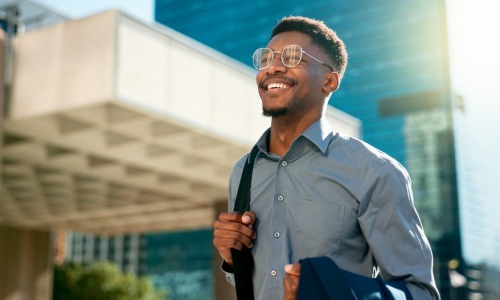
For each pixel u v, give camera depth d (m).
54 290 45.84
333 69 1.73
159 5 95.75
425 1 80.56
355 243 1.58
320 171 1.60
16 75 13.30
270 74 1.69
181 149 15.15
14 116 13.12
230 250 1.65
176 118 13.22
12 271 26.66
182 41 13.63
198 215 24.28
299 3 85.75
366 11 82.81
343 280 1.33
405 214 1.56
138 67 12.48
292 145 1.64
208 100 14.16
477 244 77.62
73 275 47.62
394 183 1.56
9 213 23.88
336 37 1.78
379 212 1.55
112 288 48.91
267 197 1.66
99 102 11.94
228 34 88.81
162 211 23.55
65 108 12.45
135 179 17.77
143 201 21.38
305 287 1.34
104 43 12.14
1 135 13.08
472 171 79.94
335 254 1.55
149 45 12.80
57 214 24.16
